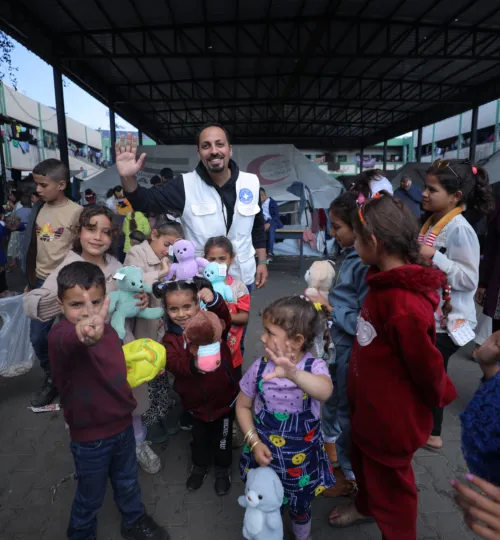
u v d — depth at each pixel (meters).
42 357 3.18
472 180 2.38
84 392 1.62
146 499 2.28
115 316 2.10
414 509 1.64
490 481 1.03
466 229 2.34
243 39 11.62
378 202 1.53
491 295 3.09
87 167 30.02
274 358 1.54
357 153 33.69
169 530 2.07
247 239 2.92
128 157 2.44
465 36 11.31
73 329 1.55
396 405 1.53
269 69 14.22
